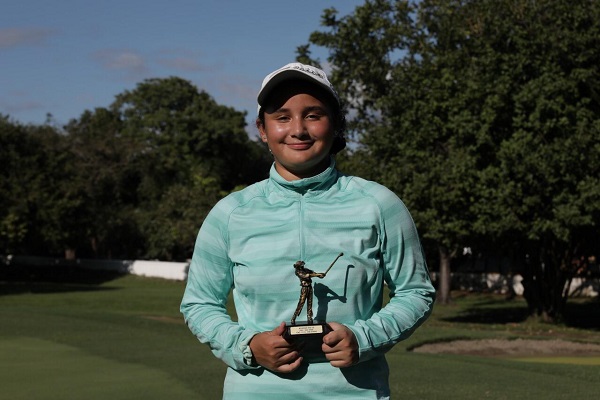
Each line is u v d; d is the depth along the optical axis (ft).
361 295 9.04
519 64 67.15
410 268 9.45
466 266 148.05
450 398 27.61
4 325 53.57
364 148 83.97
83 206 146.20
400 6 86.43
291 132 9.18
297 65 9.18
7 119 144.15
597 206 62.34
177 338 47.19
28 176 137.80
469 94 68.90
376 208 9.28
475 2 75.56
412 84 75.66
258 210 9.37
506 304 108.78
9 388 28.71
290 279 8.96
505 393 28.71
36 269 164.45
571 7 68.59
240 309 9.36
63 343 43.27
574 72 66.18
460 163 66.39
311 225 9.11
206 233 9.61
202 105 206.59
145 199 191.93
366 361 8.96
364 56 88.58
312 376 8.72
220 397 26.91
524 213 66.23
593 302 111.14
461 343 52.37
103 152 178.29
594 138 64.64
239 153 209.77
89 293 118.32
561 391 29.37
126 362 35.19
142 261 163.02
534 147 64.90
